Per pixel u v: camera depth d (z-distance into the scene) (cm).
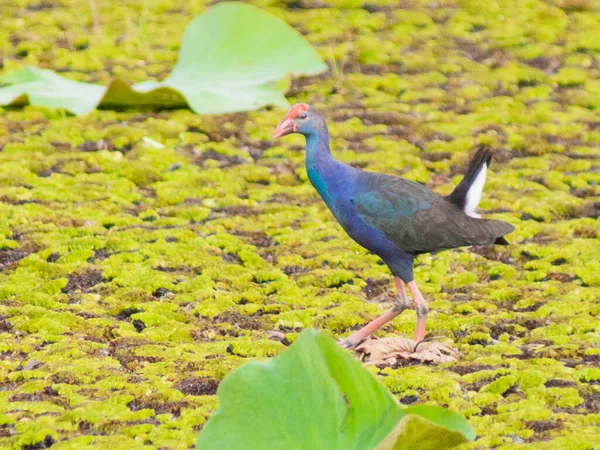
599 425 738
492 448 703
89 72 1636
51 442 713
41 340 894
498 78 1616
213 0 1942
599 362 854
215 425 613
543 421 743
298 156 1396
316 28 1798
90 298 993
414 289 920
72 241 1110
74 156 1352
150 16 1891
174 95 1480
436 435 598
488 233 934
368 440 605
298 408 622
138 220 1184
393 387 808
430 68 1658
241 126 1487
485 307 987
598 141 1420
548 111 1507
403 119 1489
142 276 1039
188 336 919
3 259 1069
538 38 1742
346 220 968
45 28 1808
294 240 1152
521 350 887
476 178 943
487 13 1856
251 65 1572
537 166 1341
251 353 875
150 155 1368
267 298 1012
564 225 1177
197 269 1072
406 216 929
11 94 1489
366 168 1320
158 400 778
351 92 1591
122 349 877
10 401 772
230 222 1194
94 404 763
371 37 1766
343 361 612
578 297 995
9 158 1335
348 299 1007
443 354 877
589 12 1844
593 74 1617
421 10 1875
